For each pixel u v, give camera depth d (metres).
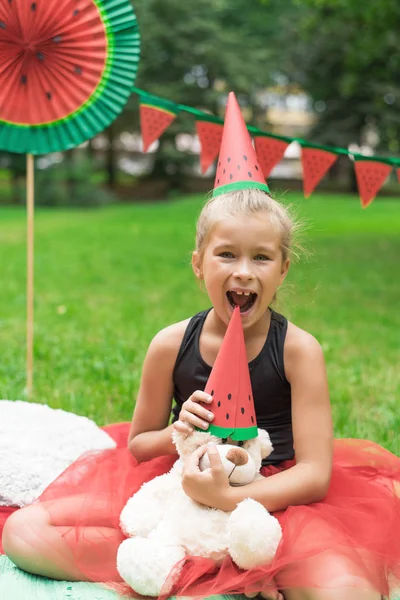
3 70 3.77
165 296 8.66
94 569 2.32
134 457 2.66
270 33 29.78
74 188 25.78
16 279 9.87
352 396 4.63
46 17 3.71
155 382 2.62
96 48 3.79
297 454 2.42
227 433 2.27
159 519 2.31
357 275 10.21
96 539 2.34
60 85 3.82
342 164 33.59
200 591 2.17
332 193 31.16
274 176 35.75
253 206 2.41
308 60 27.48
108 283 9.68
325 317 7.25
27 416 3.11
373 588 2.07
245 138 2.61
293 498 2.28
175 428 2.35
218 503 2.20
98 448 3.03
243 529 2.08
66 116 3.85
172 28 26.12
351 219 19.52
